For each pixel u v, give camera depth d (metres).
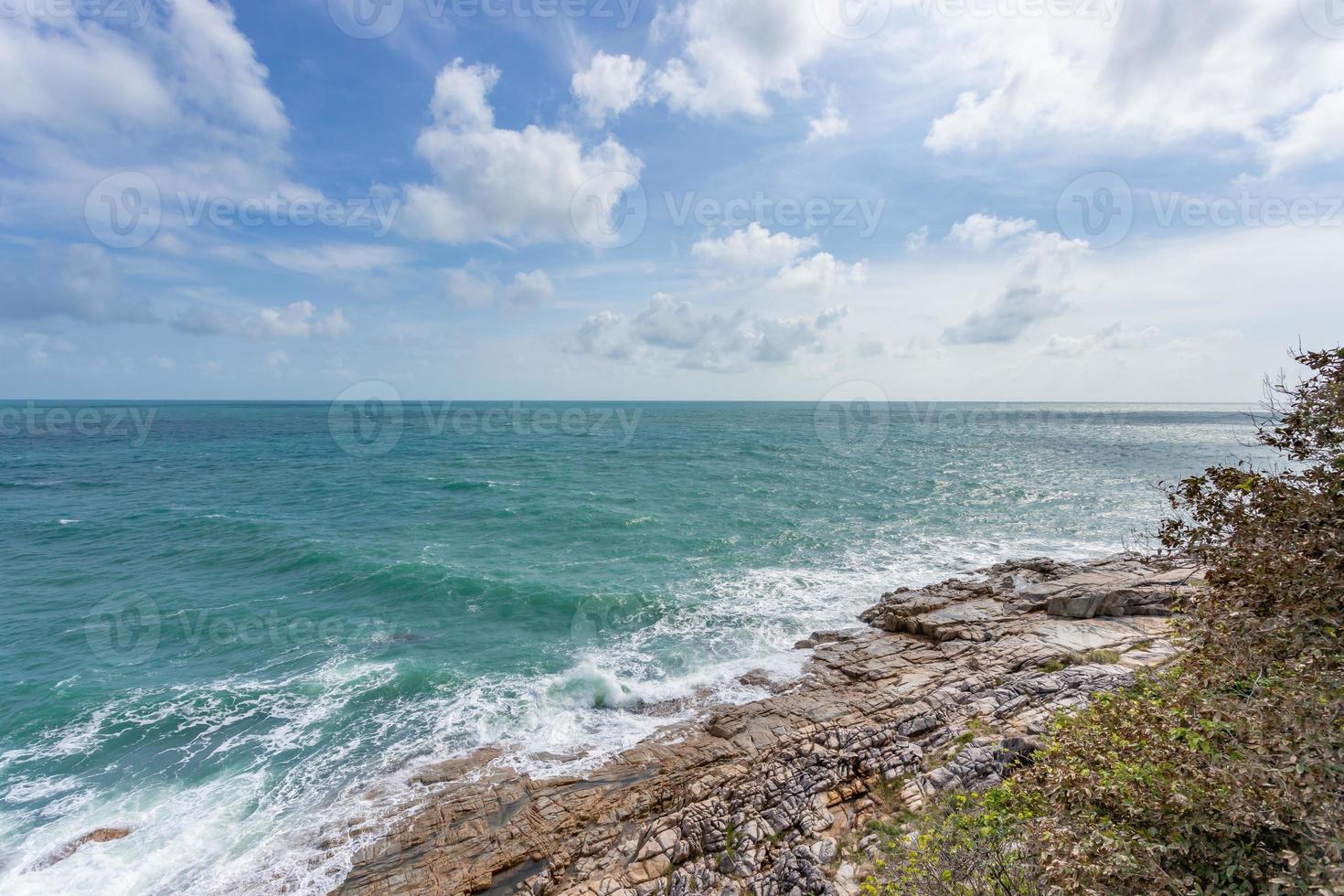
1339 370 6.80
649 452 71.44
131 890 10.21
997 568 24.64
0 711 15.27
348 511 37.53
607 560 27.28
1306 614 6.42
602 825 11.04
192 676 17.05
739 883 9.48
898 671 16.08
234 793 12.45
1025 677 14.57
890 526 33.38
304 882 10.27
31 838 11.26
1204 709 6.57
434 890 9.98
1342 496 6.52
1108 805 6.24
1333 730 5.30
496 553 28.34
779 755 12.46
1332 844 4.60
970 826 7.76
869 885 7.71
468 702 15.62
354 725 14.72
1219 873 5.29
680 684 16.22
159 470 56.41
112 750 13.86
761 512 36.78
